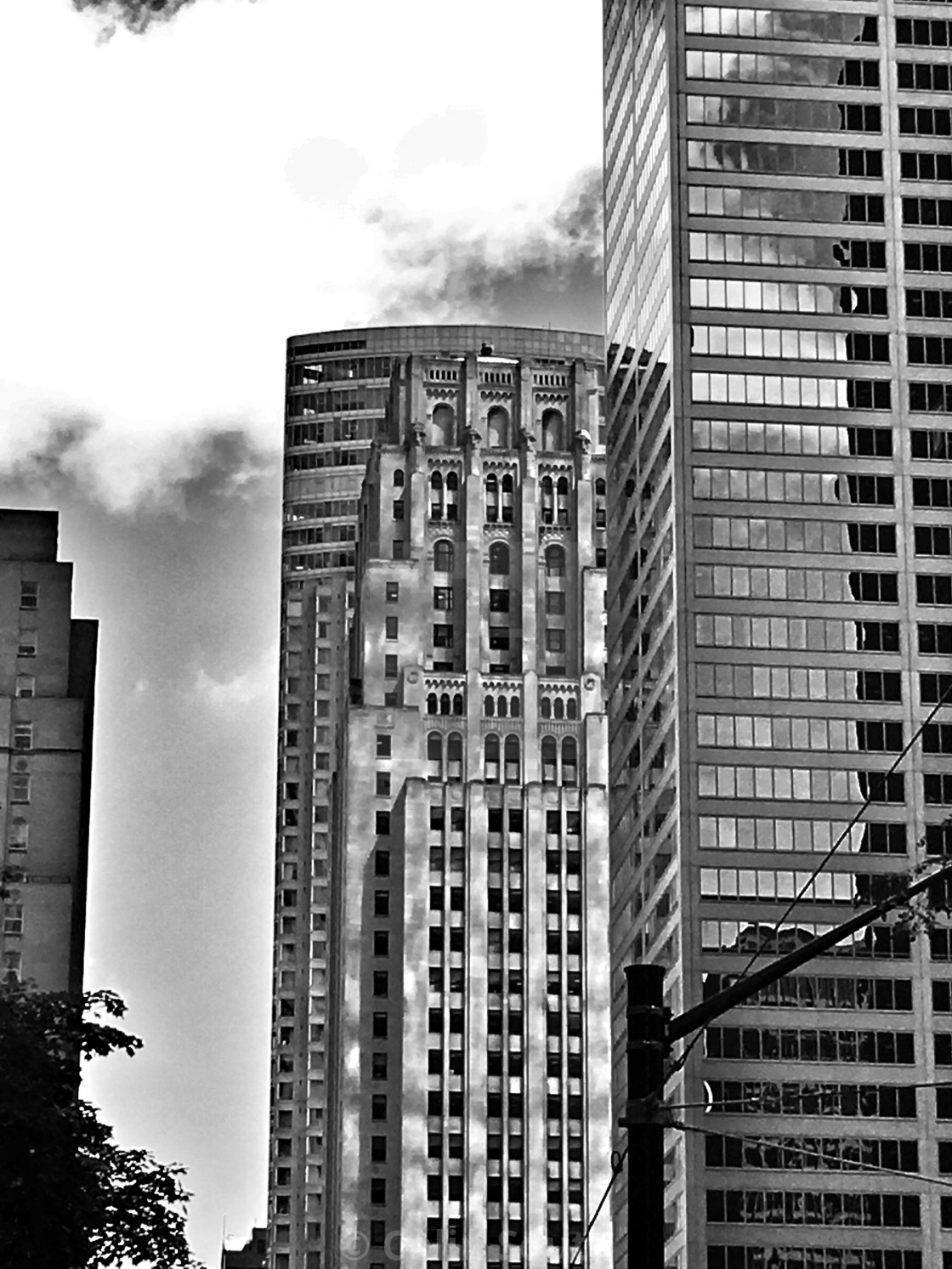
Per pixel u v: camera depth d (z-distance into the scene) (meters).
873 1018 199.50
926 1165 196.62
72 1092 94.31
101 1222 89.62
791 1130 196.38
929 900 105.88
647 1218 35.06
